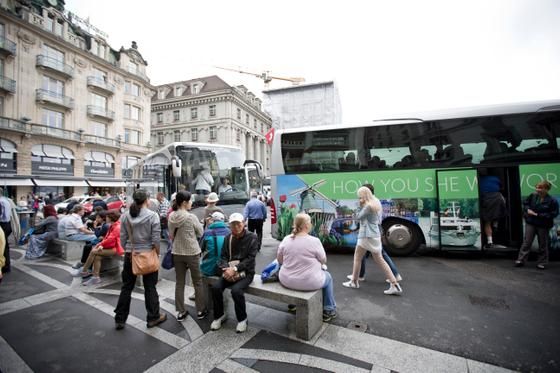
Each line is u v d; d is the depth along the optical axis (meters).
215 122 47.47
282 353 2.90
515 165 6.10
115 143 35.31
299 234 3.51
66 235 7.38
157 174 10.43
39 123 28.23
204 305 3.81
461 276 5.29
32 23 27.72
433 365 2.67
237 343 3.12
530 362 2.70
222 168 9.56
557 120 6.00
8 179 24.88
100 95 34.47
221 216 4.09
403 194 6.61
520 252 5.84
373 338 3.16
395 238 6.58
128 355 2.95
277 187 7.52
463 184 6.27
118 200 17.73
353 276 4.80
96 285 5.32
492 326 3.40
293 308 3.95
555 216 5.46
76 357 2.94
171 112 50.19
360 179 6.89
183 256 3.67
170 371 2.68
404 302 4.15
